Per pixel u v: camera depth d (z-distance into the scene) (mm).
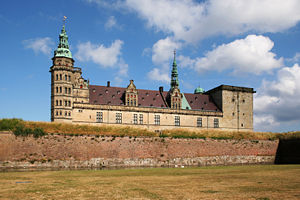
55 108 73688
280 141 68625
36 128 50656
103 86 87062
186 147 59375
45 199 18766
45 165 49000
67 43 78438
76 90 78562
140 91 92125
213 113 93500
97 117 79438
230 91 97125
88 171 42844
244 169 43062
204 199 18297
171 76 101500
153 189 22438
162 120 87312
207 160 60312
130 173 37812
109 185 24906
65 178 31359
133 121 83688
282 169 41344
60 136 51250
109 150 53656
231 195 19625
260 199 18172
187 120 90312
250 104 99625
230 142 63562
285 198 18438
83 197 19297
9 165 47000
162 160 56781
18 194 20594
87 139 52781
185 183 26047
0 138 47500
